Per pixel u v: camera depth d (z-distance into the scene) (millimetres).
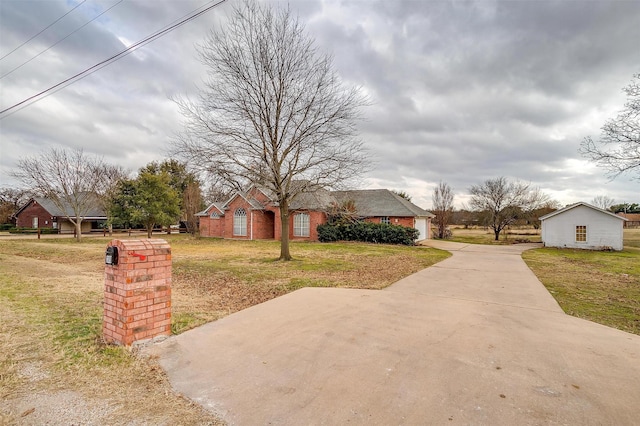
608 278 10195
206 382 3133
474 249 21422
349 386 3037
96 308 5750
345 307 5945
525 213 33031
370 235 24656
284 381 3146
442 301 6500
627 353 3912
